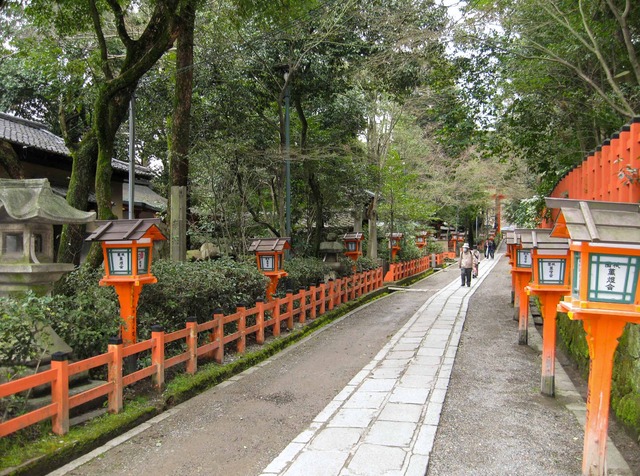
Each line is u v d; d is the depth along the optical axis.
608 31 8.85
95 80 10.64
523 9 9.30
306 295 11.56
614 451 4.50
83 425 4.85
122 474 4.23
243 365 7.79
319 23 12.63
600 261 3.57
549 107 11.04
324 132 16.31
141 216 19.67
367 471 4.14
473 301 15.75
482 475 4.11
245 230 14.39
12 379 4.53
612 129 10.30
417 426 5.15
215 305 8.34
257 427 5.34
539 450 4.60
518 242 6.73
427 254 33.88
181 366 7.06
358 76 13.63
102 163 8.25
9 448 4.15
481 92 11.57
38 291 5.28
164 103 12.87
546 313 6.25
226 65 12.45
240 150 12.43
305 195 17.48
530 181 21.47
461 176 27.28
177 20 8.45
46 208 5.04
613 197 6.45
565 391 6.43
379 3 11.95
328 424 5.28
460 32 9.73
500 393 6.36
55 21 9.40
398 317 13.09
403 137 22.50
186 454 4.65
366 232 26.11
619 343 5.46
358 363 8.20
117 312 6.30
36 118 19.45
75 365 4.66
